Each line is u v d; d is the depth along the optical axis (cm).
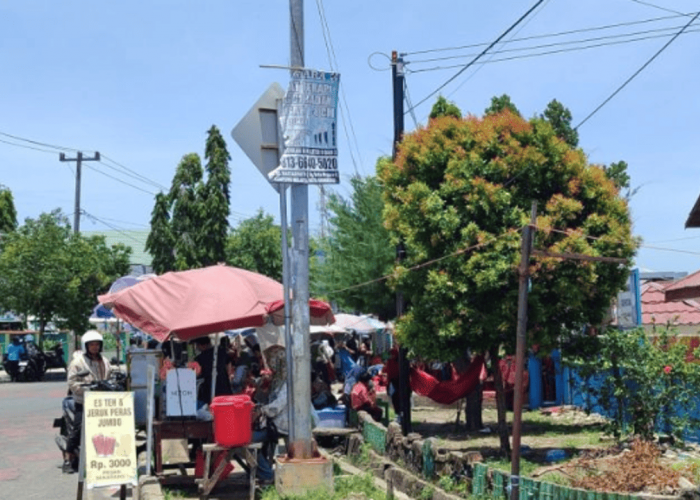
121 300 1102
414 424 1614
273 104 1034
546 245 1082
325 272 2462
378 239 2327
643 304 1894
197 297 1073
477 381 1315
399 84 1549
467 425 1508
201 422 1079
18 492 1116
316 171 1021
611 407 1238
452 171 1134
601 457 1077
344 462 1295
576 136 2186
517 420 825
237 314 1061
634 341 1185
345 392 1495
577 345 1205
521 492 830
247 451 995
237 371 1534
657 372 1155
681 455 1076
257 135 1028
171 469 1179
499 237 1082
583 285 1095
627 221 1158
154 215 4794
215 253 4800
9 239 3469
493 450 1255
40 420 1886
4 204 4553
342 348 2467
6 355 3209
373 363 2628
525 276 825
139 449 1179
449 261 1105
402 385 1420
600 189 1144
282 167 1011
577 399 1655
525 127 1159
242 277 1126
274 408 1111
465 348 1162
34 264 3338
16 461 1355
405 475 1054
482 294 1118
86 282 3478
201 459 1081
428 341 1148
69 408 1234
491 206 1105
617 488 892
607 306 1173
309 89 1028
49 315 3388
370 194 2377
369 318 2575
